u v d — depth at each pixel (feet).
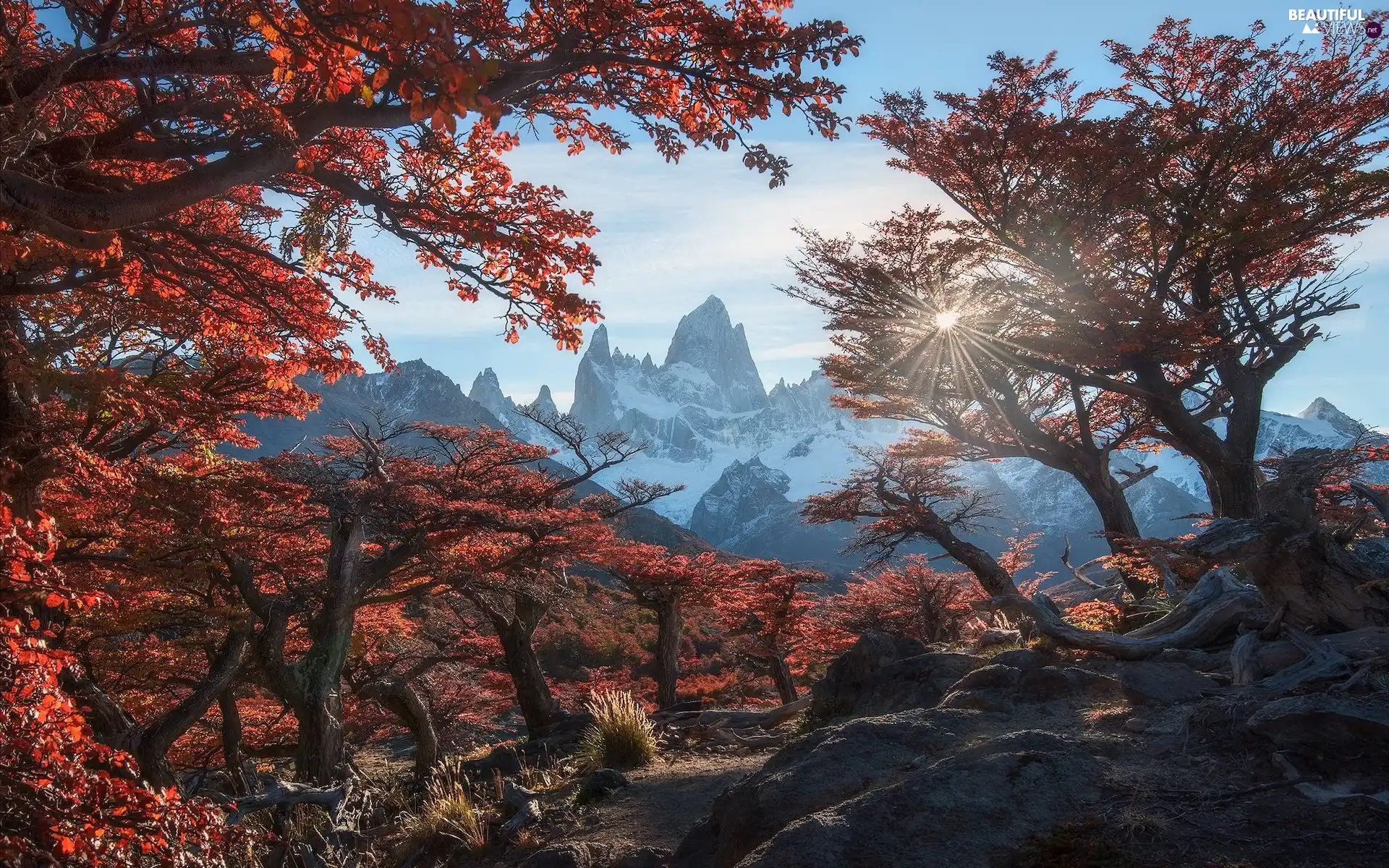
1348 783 15.55
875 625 95.35
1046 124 69.82
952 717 23.15
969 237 74.08
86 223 19.67
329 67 15.29
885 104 71.15
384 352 37.76
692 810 26.68
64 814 13.24
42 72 18.94
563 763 39.40
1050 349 70.64
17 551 15.20
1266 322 75.41
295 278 34.24
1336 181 67.87
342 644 63.36
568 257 27.73
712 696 130.52
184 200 20.61
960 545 85.51
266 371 39.58
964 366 76.18
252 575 61.93
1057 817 16.35
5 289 29.81
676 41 23.48
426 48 13.08
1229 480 75.51
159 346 46.57
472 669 105.40
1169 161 71.61
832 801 19.26
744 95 23.91
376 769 65.92
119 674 63.26
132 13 21.84
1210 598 28.58
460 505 65.41
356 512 61.00
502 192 28.45
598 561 89.45
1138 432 84.48
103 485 41.65
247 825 32.12
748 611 104.37
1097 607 42.45
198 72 20.24
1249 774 16.63
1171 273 78.02
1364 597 23.44
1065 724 21.75
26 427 33.73
